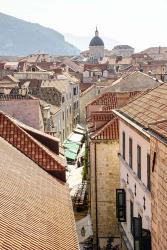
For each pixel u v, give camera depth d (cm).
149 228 2102
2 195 1634
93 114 3781
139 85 5281
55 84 7644
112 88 5547
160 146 1562
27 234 1429
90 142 3488
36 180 2162
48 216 1739
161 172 1555
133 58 17450
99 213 3488
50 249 1420
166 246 1497
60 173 2547
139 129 2178
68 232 1703
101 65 14050
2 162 2044
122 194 2905
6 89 6256
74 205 4094
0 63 12862
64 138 7512
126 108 2853
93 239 3488
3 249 1218
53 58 19700
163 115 2133
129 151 2680
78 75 12950
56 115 6494
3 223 1394
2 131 2686
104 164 3434
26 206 1686
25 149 2608
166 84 2819
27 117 4569
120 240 3181
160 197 1572
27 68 12575
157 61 14838
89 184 3812
